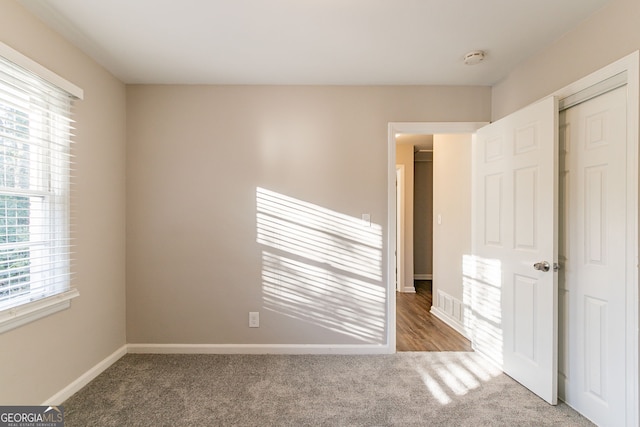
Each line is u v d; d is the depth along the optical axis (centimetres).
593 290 184
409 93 282
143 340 279
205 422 186
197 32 202
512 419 189
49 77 186
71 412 195
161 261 278
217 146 279
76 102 218
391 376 240
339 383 229
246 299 280
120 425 183
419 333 335
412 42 215
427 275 639
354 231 281
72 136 214
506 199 241
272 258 280
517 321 230
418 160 639
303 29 199
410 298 492
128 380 232
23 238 181
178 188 278
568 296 202
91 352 233
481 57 229
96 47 219
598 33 181
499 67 251
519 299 228
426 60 239
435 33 204
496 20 191
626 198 164
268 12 182
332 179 281
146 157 277
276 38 210
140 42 213
